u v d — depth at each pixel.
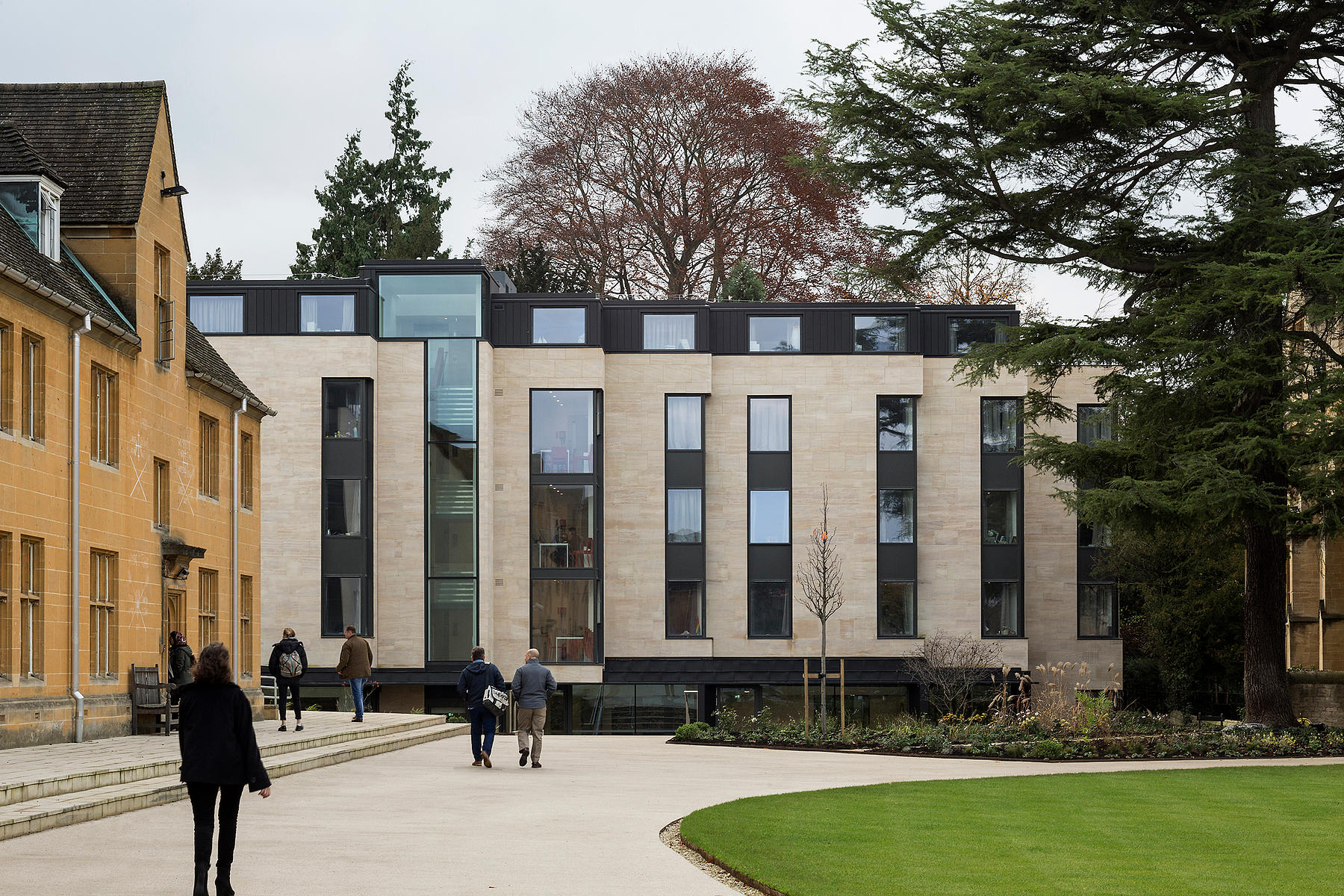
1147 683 45.47
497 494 42.06
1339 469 25.86
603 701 42.38
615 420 43.06
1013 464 31.61
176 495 25.97
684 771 21.88
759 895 10.25
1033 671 44.56
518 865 11.14
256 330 40.91
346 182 63.03
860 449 43.00
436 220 60.31
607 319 43.31
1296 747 27.28
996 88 28.20
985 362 31.61
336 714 33.09
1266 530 30.20
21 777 14.13
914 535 43.03
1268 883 10.91
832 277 53.22
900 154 30.36
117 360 23.02
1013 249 32.22
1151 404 29.80
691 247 54.12
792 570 42.78
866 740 28.34
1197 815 15.60
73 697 20.84
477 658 22.23
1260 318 28.83
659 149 53.97
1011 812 15.56
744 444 43.12
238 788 9.63
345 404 40.97
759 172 53.72
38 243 21.94
